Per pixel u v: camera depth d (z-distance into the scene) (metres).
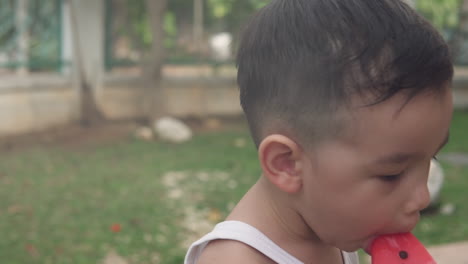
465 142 10.42
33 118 10.77
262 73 1.09
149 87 11.78
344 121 0.99
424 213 6.29
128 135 10.72
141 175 7.77
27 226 5.71
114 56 12.50
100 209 6.28
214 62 13.35
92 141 10.12
